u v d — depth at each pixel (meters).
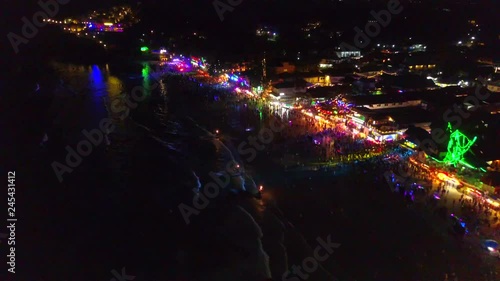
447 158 39.09
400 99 56.75
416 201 34.78
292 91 68.19
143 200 37.47
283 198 37.00
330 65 85.94
